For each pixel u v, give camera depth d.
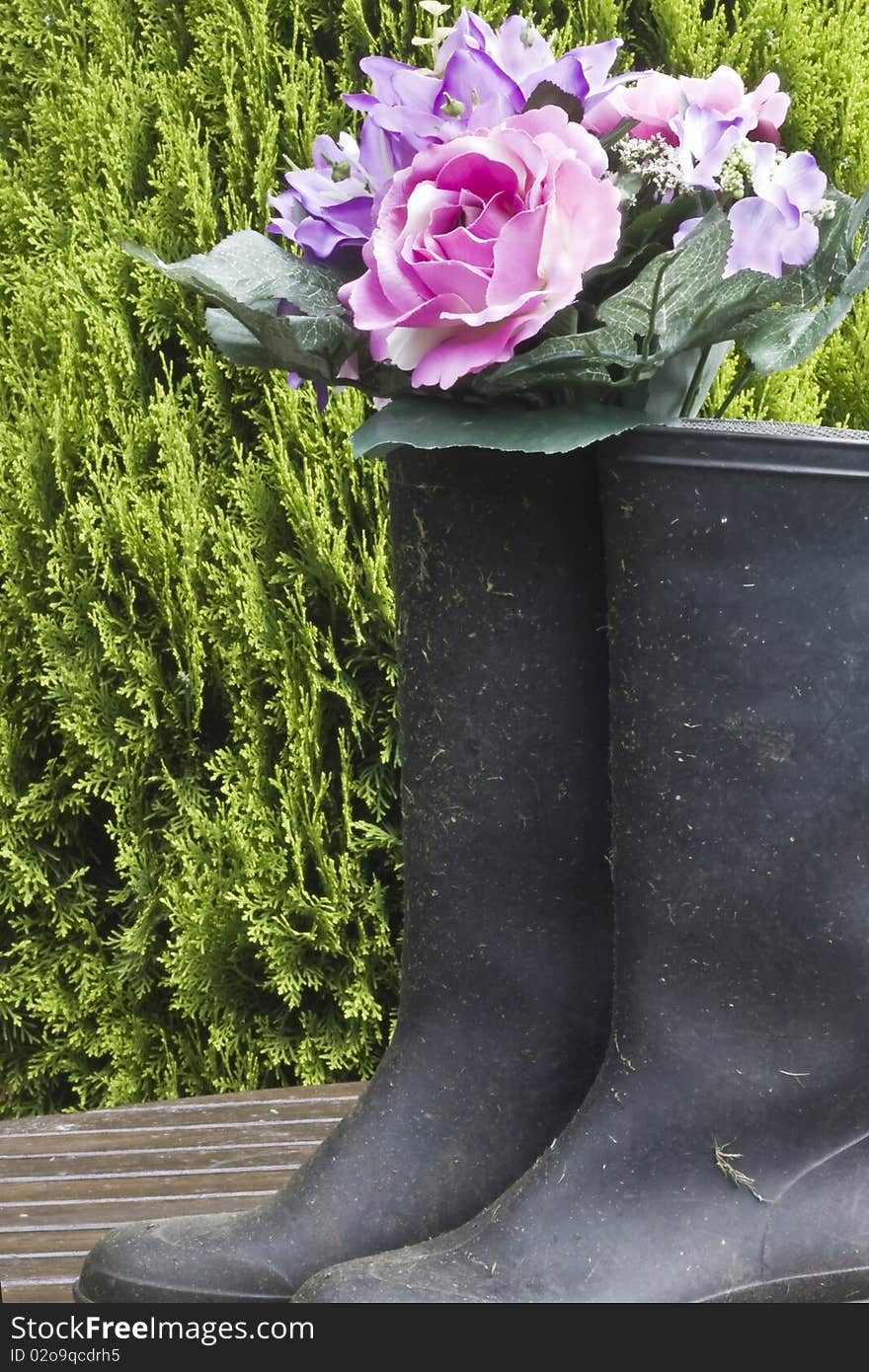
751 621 0.75
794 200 0.75
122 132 1.79
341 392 1.66
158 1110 1.28
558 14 1.75
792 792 0.76
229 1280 0.84
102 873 1.84
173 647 1.68
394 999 1.73
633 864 0.80
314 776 1.68
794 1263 0.78
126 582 1.69
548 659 0.84
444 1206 0.86
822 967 0.77
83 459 1.71
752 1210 0.78
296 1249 0.85
